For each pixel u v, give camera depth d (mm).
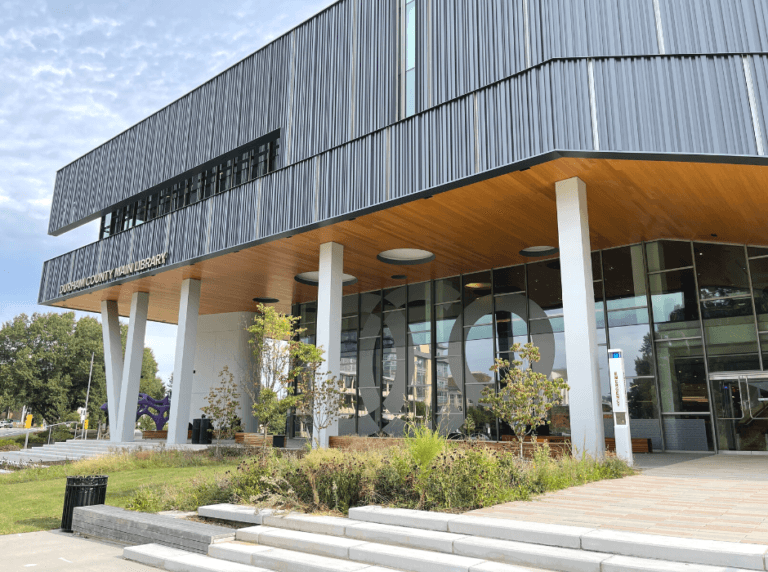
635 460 14102
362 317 25766
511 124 12719
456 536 6012
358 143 15992
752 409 16172
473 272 22422
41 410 64750
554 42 13055
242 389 29500
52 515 10703
